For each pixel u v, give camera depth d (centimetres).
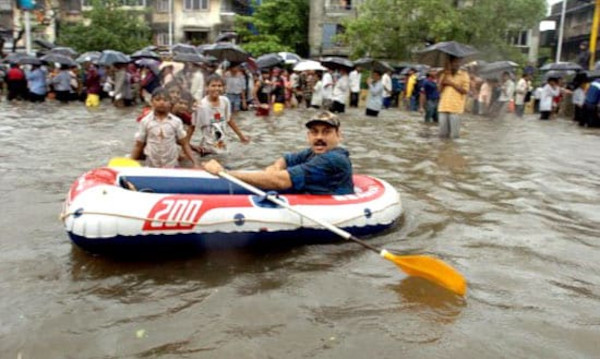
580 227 516
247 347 288
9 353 279
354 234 459
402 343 297
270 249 434
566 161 894
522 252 443
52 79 1983
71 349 283
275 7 3597
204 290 356
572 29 4116
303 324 315
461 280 354
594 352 294
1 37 3020
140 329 305
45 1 3450
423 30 2828
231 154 843
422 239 469
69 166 725
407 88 2077
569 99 1900
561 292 369
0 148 854
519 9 2809
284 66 2431
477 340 302
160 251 416
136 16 3472
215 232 411
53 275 373
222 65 1655
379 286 370
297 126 1273
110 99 2062
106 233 386
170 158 579
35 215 501
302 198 449
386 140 1091
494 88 1864
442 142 1082
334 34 3569
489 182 705
